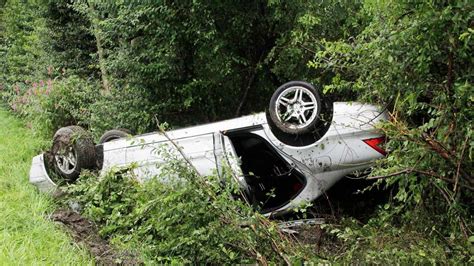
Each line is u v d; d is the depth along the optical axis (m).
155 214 4.62
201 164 5.56
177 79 8.59
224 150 5.52
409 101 3.78
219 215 4.22
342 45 4.41
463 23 3.19
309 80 7.33
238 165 5.38
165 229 4.45
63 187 6.33
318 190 5.21
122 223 5.13
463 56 3.29
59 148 6.76
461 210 3.72
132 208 5.35
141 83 8.77
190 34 8.17
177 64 8.50
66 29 14.53
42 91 11.67
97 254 4.80
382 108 4.79
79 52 14.46
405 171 3.65
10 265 4.23
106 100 9.86
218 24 8.02
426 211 4.03
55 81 12.18
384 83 3.96
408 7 3.52
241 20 7.84
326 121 5.04
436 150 3.49
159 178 5.18
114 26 8.77
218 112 8.69
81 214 6.03
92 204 5.77
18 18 18.95
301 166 5.20
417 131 3.56
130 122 9.01
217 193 4.67
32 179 7.08
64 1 14.36
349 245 3.95
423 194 4.04
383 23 3.84
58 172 6.80
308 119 5.05
